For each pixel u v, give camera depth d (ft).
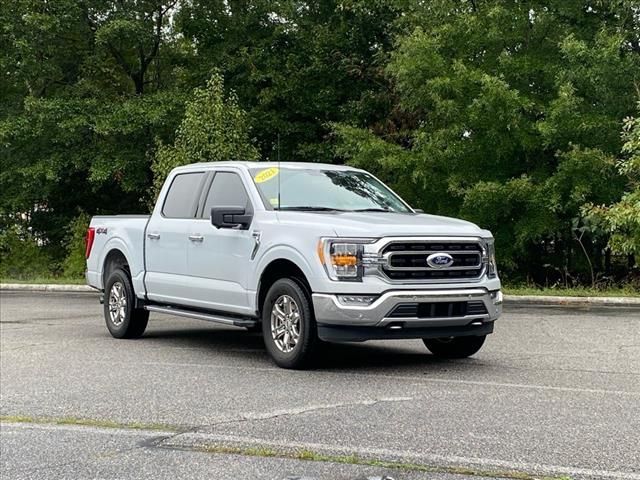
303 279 27.84
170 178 35.94
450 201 78.84
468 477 15.55
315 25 99.40
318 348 27.53
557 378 25.77
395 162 76.64
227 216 29.99
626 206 58.23
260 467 16.52
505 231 75.41
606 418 20.13
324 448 17.74
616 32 73.87
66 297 67.36
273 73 95.45
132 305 37.06
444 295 26.55
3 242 102.47
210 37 101.50
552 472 15.80
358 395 23.39
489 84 70.69
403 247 26.58
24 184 98.12
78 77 104.58
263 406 22.17
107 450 18.25
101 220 40.04
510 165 77.36
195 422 20.54
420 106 80.12
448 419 20.20
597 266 80.33
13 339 37.86
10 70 100.12
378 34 97.86
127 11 99.04
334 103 96.58
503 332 37.81
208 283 31.94
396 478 15.52
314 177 32.09
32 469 16.94
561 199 72.74
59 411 22.25
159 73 107.86
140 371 28.35
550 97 76.28
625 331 38.04
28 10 96.53
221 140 81.30
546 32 79.05
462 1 82.74
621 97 71.97
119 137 96.89
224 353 32.71
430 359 30.35
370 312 25.86
